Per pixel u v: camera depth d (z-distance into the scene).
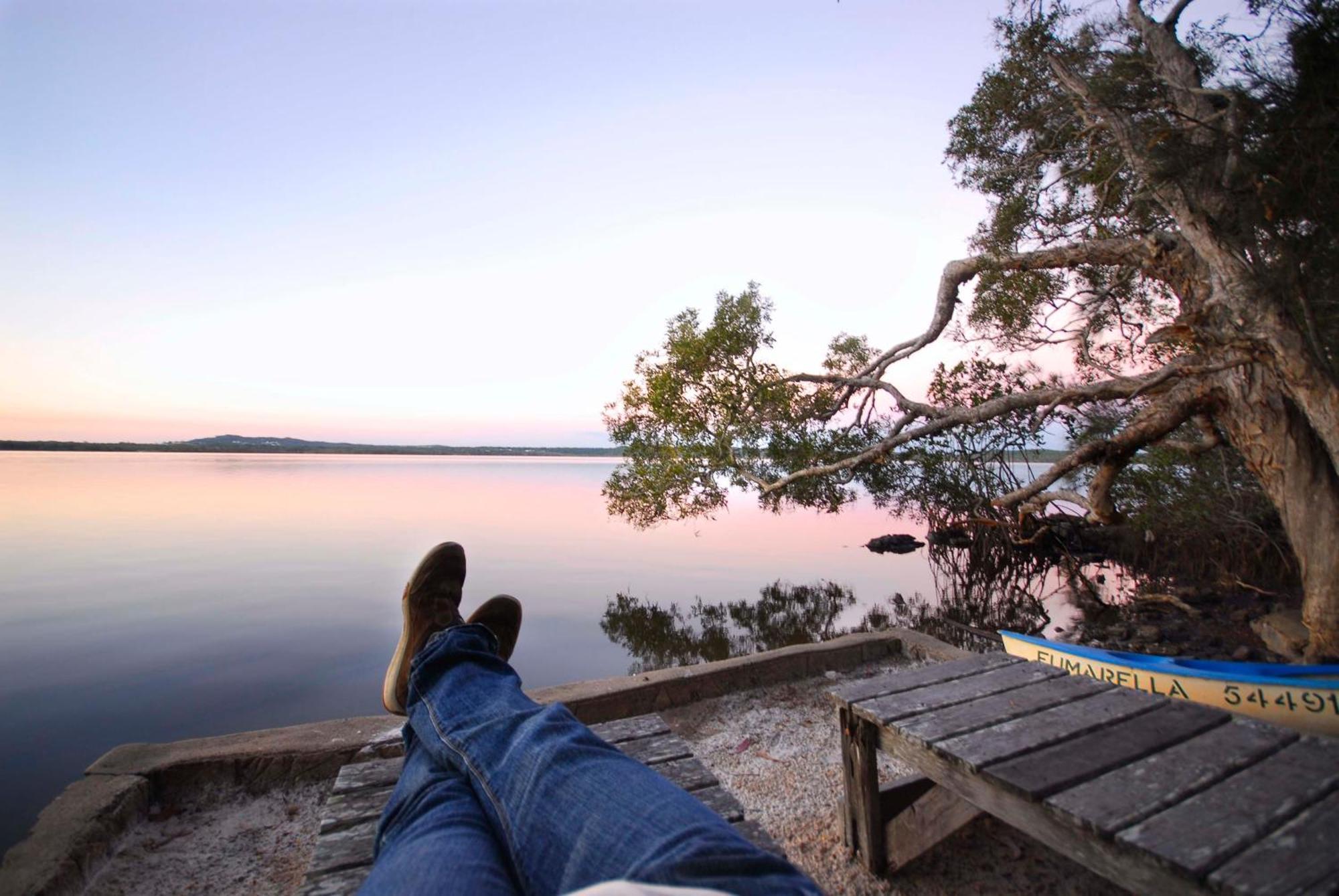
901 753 1.95
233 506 27.72
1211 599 8.81
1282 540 8.91
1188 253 6.14
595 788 1.11
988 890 2.19
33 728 4.74
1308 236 4.34
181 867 2.47
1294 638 6.27
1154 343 5.37
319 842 1.49
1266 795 1.45
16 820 3.40
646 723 2.09
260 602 9.51
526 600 9.59
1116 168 6.72
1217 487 9.29
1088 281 7.78
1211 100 5.11
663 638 7.46
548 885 1.02
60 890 2.21
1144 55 5.83
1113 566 11.97
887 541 16.36
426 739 1.41
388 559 13.92
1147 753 1.68
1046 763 1.64
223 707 5.15
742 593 10.19
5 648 7.00
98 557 13.99
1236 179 4.50
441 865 0.97
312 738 3.20
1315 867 1.19
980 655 2.61
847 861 2.36
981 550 11.77
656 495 9.27
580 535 18.73
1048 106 6.94
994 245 7.66
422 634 2.13
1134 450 6.71
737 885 0.91
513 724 1.33
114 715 4.98
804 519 23.67
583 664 6.38
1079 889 2.18
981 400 9.26
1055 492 7.55
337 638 7.43
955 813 2.08
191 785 2.94
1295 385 4.69
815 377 9.36
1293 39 4.02
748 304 8.77
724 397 8.83
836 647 4.60
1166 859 1.23
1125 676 3.60
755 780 3.05
